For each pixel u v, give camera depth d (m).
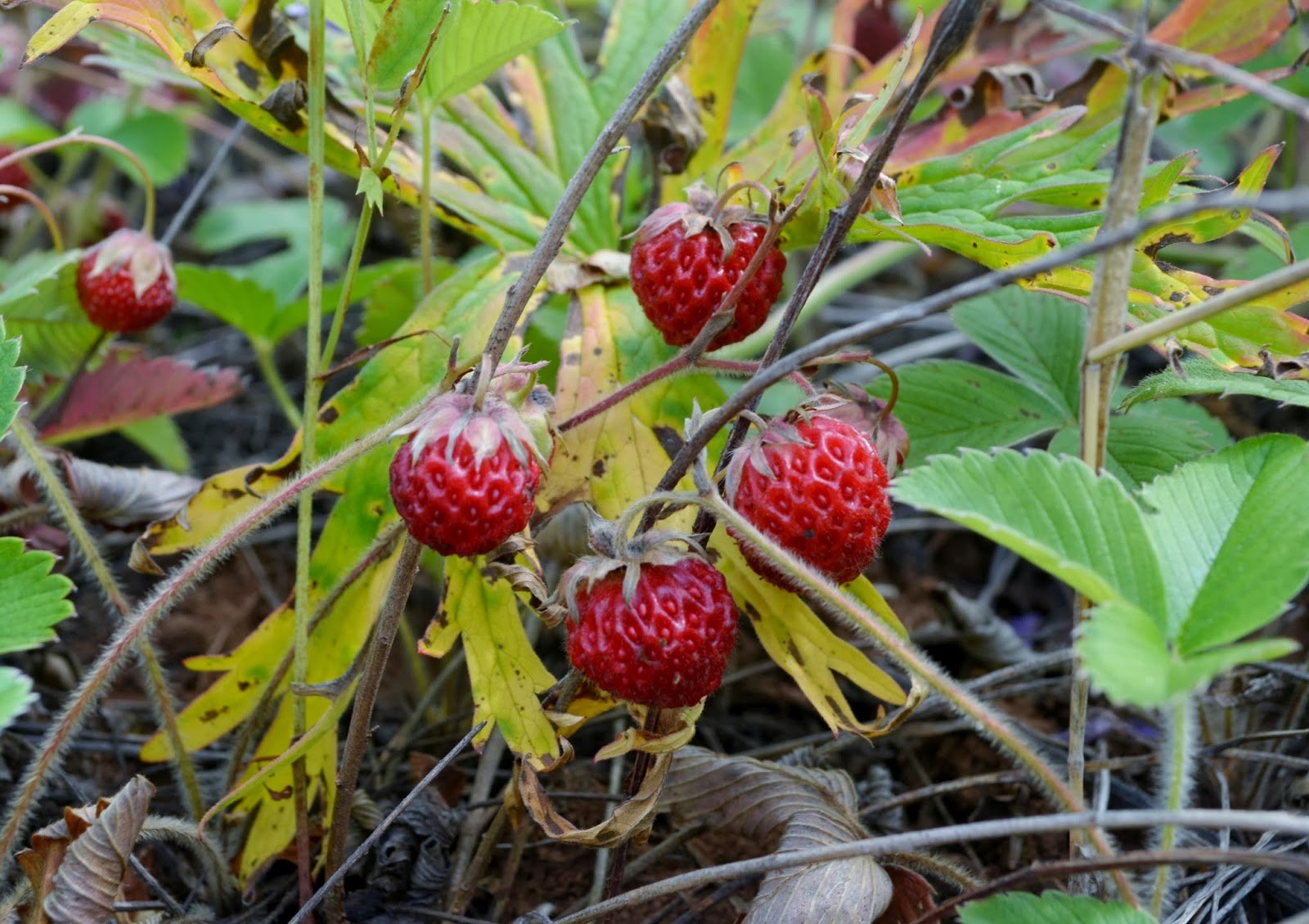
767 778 0.13
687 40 0.10
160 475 0.17
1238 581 0.09
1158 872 0.10
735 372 0.12
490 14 0.11
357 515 0.13
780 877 0.12
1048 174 0.13
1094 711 0.17
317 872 0.13
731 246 0.12
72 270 0.17
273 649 0.13
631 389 0.12
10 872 0.13
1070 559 0.09
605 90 0.16
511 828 0.15
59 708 0.17
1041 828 0.09
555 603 0.11
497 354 0.11
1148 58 0.09
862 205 0.11
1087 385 0.10
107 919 0.11
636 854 0.15
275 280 0.27
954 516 0.09
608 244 0.15
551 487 0.13
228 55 0.14
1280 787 0.15
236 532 0.11
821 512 0.11
